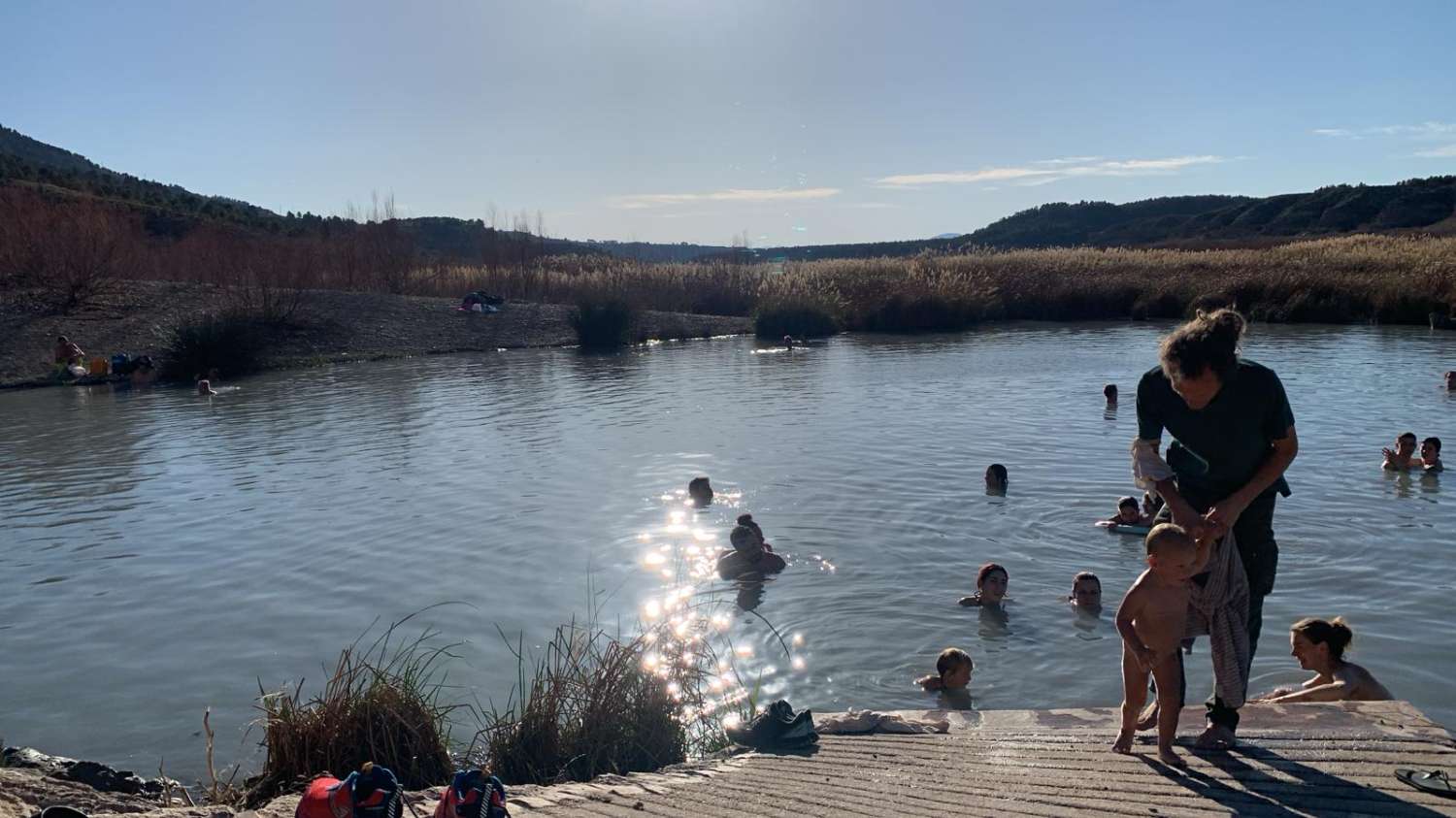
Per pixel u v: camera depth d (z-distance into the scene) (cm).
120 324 3231
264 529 1270
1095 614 926
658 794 523
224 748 723
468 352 3372
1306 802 377
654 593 1006
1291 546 1054
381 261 4419
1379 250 4947
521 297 4462
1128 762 452
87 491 1505
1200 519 431
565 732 670
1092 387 2234
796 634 898
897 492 1344
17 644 925
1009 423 1809
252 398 2427
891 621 920
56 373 2794
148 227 6669
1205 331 431
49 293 3412
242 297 3503
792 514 1258
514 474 1522
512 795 542
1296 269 4172
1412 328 3322
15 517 1366
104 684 834
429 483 1482
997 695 774
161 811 501
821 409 2025
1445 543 1055
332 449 1770
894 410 1983
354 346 3309
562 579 1052
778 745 613
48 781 559
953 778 480
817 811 446
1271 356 2622
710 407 2109
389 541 1198
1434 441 1358
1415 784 377
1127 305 4250
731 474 1479
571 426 1923
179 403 2377
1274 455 436
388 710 643
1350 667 673
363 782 395
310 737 631
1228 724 448
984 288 4309
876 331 3928
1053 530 1170
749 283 4522
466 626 934
